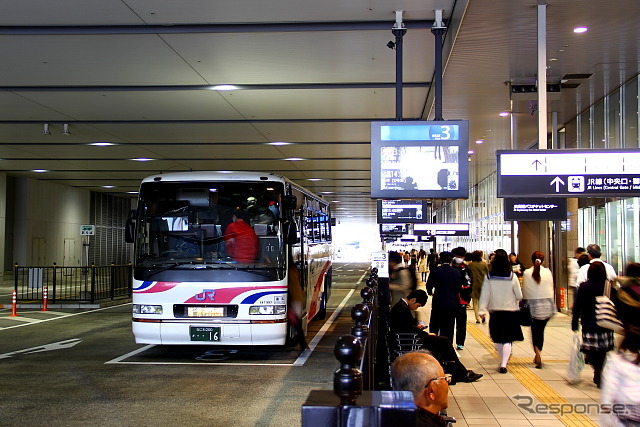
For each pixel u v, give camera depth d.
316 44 12.85
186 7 11.03
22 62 14.09
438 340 8.12
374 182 9.99
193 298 11.55
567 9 9.62
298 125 21.39
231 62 14.12
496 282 10.71
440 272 11.86
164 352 12.84
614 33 10.79
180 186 12.02
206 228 11.85
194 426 7.36
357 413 2.19
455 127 10.02
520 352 12.78
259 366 11.30
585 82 14.13
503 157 9.05
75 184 42.97
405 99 17.66
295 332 12.46
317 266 17.25
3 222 36.72
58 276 27.27
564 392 9.11
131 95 17.12
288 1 10.74
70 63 14.19
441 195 9.95
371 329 5.73
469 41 11.12
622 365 4.21
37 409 8.12
